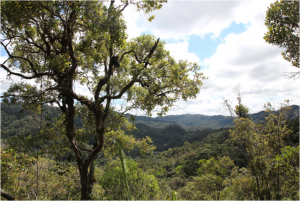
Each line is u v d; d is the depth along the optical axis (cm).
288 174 472
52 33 527
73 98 566
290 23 442
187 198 817
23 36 534
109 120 701
